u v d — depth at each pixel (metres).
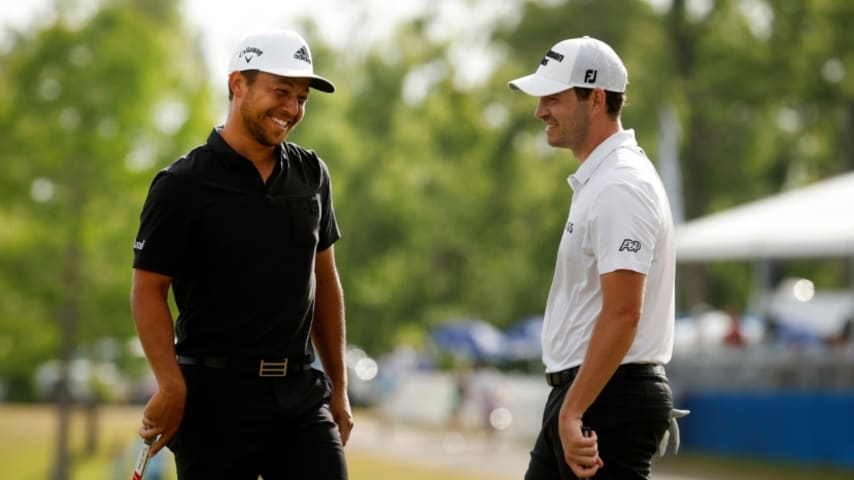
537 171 184.12
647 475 19.06
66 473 96.50
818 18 154.00
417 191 190.75
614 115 19.31
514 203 186.50
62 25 91.62
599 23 158.25
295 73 18.59
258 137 18.81
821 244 73.31
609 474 18.89
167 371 18.80
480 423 108.19
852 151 167.62
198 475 19.55
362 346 195.88
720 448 78.44
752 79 157.38
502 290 193.00
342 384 20.83
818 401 71.69
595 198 18.61
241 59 18.86
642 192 18.42
